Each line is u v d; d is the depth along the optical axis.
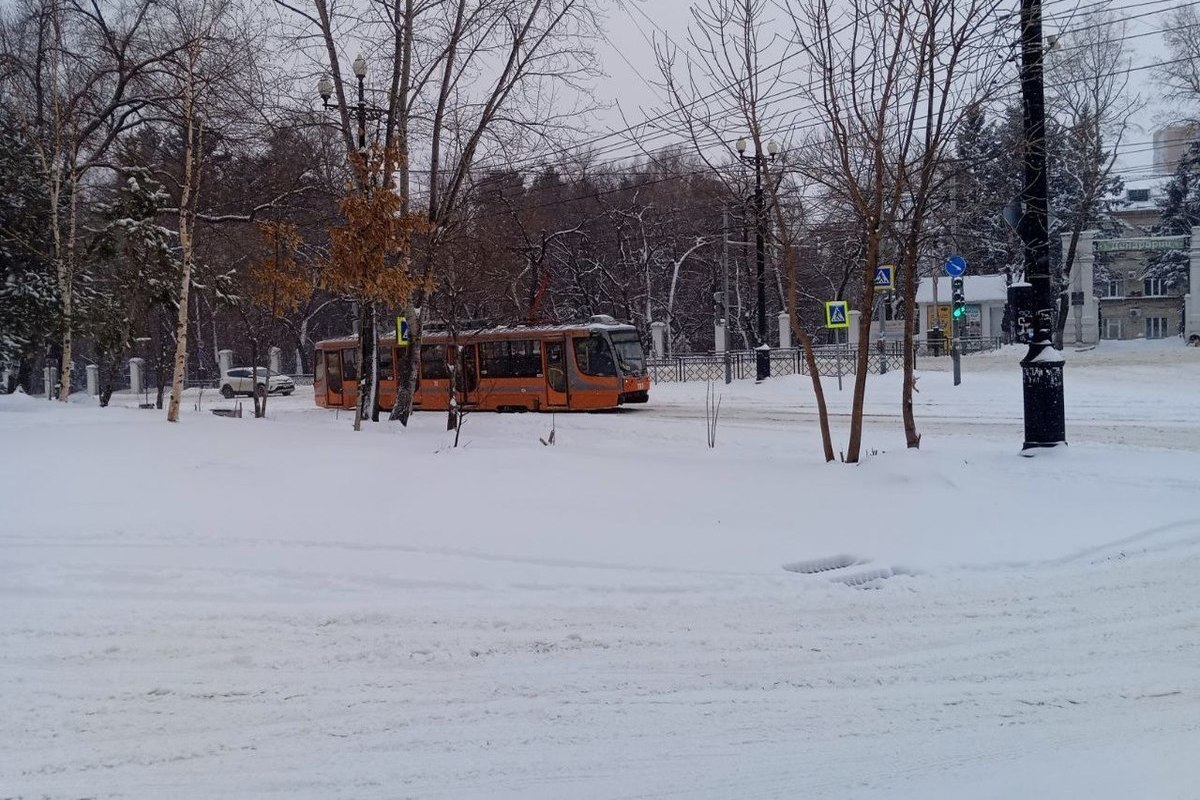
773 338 52.59
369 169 16.12
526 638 6.55
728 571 8.16
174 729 5.10
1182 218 55.81
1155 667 5.96
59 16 23.67
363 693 5.60
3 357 29.77
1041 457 13.21
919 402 25.53
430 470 12.73
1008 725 5.09
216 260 30.91
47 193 27.42
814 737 4.99
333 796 4.36
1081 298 43.53
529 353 29.27
